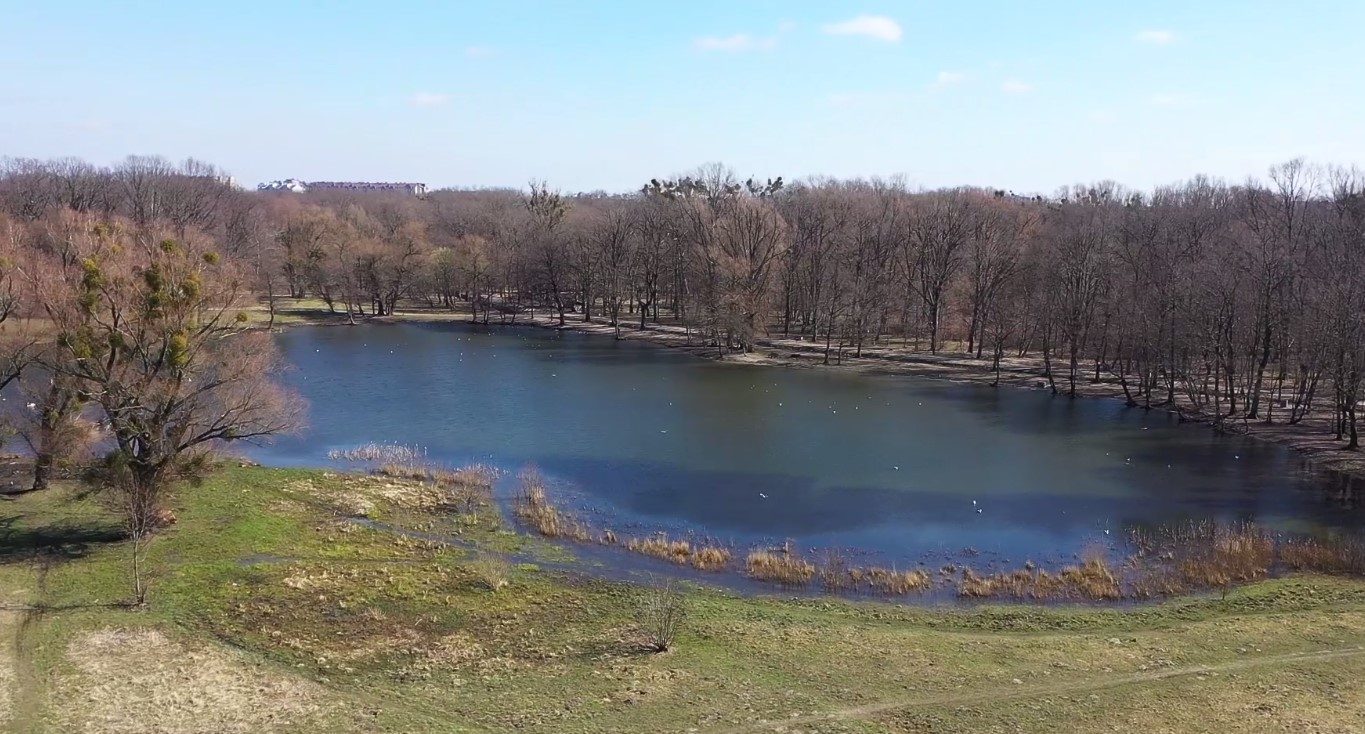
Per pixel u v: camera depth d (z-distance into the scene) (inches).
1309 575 1499.8
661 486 2066.9
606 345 4566.9
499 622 1272.1
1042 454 2401.6
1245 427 2694.4
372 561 1504.7
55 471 1753.2
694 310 4596.5
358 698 1026.7
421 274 5625.0
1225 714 981.8
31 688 1007.6
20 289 1611.7
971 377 3656.5
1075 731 949.2
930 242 4372.5
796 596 1424.7
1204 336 2866.6
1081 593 1432.1
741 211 4544.8
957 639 1226.6
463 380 3444.9
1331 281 2593.5
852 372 3772.1
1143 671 1105.4
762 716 985.5
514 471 2170.3
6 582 1310.3
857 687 1063.0
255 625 1227.2
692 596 1401.3
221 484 1863.9
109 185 5196.9
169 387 1476.4
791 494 2014.0
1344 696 1020.5
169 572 1392.7
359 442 2436.0
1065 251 3467.0
